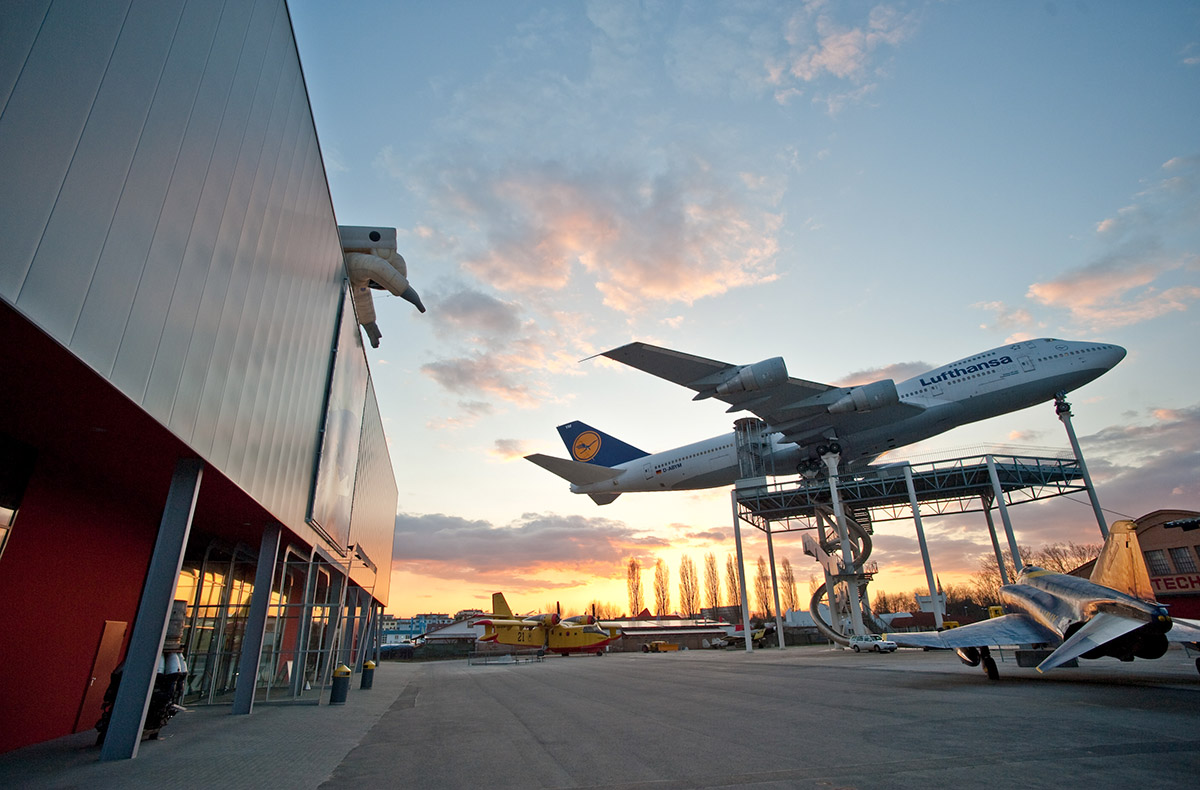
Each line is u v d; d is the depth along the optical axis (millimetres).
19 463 8180
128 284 6078
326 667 16047
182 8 7012
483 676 27422
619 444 52594
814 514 42406
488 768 6723
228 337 8859
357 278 21297
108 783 6262
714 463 44906
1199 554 33781
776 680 16938
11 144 4449
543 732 9367
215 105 7965
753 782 5508
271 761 7492
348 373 18844
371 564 28797
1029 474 35969
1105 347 33125
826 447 37188
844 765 6062
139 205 6219
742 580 41469
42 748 8555
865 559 38625
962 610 94500
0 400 6465
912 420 35094
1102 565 13695
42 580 9008
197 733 10117
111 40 5688
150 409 6660
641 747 7621
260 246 10031
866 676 16688
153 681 7941
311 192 13398
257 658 13078
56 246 4941
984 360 34594
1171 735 7023
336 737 9578
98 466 9367
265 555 12641
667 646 65250
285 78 10984
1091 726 7734
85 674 10297
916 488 38125
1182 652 21875
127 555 11570
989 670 14039
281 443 11977
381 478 33281
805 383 33719
